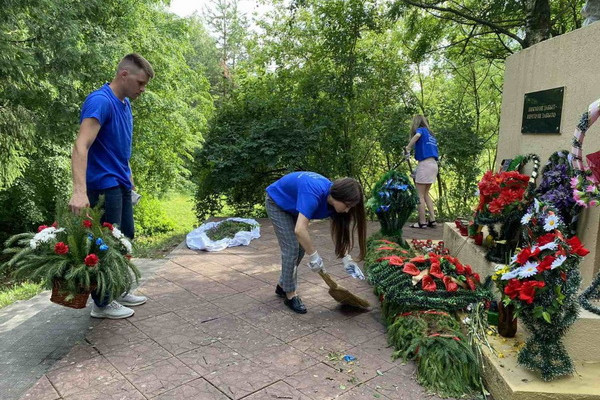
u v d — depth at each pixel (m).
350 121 8.49
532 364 2.24
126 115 3.13
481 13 8.34
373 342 2.85
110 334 2.94
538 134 3.59
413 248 4.55
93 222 2.76
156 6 12.71
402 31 9.33
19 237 2.82
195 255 4.95
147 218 13.09
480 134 9.30
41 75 7.62
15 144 7.46
